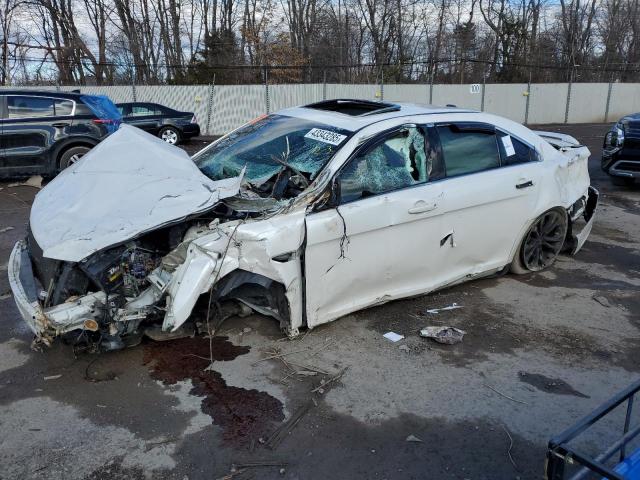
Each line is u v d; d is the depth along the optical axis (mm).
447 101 25328
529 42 36656
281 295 3758
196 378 3459
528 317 4434
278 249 3490
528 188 4820
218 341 3902
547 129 24141
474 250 4613
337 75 28297
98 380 3426
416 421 3109
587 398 3361
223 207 3707
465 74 30781
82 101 9484
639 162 8875
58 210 3639
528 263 5246
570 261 5816
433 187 4188
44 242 3307
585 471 1944
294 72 28500
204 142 19141
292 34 35094
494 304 4664
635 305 4727
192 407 3178
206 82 24969
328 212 3674
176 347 3811
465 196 4348
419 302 4652
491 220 4621
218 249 3408
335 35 35594
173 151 4371
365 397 3314
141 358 3674
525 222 4902
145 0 32531
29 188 9281
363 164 3922
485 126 4695
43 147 9156
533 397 3357
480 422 3115
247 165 4320
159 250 3576
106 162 4121
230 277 3549
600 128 24797
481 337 4094
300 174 3832
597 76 33531
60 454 2787
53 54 29812
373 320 4289
